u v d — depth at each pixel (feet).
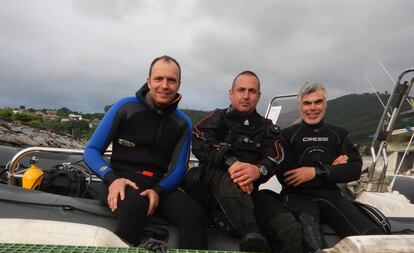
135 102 9.35
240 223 7.82
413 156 17.57
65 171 10.86
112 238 6.46
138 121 9.11
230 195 8.09
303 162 9.96
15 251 4.95
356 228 8.65
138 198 8.02
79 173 11.25
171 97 9.13
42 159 14.84
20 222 6.48
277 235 8.16
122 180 8.34
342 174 9.41
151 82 9.08
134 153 9.13
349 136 10.26
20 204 8.03
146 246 5.37
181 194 8.66
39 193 8.49
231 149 8.57
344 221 8.86
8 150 16.49
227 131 9.07
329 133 10.08
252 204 8.12
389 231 8.60
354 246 4.97
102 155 9.18
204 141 8.76
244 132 9.01
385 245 4.98
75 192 10.46
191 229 8.03
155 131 9.14
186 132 9.45
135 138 9.10
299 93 10.37
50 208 8.05
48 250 5.08
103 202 8.51
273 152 8.92
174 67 9.11
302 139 10.04
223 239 8.43
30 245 5.28
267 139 9.11
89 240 6.20
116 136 9.24
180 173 8.95
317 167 9.65
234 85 9.17
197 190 8.66
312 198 9.40
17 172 11.20
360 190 12.76
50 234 6.27
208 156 8.56
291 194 9.63
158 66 9.05
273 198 8.80
